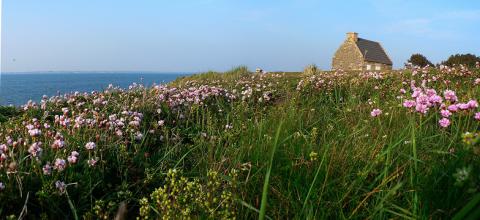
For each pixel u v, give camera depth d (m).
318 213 3.95
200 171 5.51
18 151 5.67
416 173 3.98
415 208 3.48
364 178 4.25
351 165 4.71
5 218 4.33
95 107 9.34
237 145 6.45
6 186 4.61
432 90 5.42
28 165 5.25
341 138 5.76
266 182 3.10
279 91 12.85
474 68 14.47
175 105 9.68
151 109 9.08
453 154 4.08
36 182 4.91
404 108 6.87
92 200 5.00
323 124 7.16
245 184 4.48
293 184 4.43
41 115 9.18
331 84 12.48
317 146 5.59
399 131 5.51
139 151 6.33
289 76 18.09
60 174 5.14
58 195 4.68
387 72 15.26
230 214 4.02
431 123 6.06
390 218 3.74
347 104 9.32
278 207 4.23
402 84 11.05
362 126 6.46
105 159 5.91
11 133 6.76
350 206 4.13
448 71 13.17
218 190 4.59
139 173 5.77
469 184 3.09
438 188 3.59
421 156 4.64
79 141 6.21
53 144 5.52
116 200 4.93
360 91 11.23
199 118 8.86
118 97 10.92
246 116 8.91
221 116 9.34
